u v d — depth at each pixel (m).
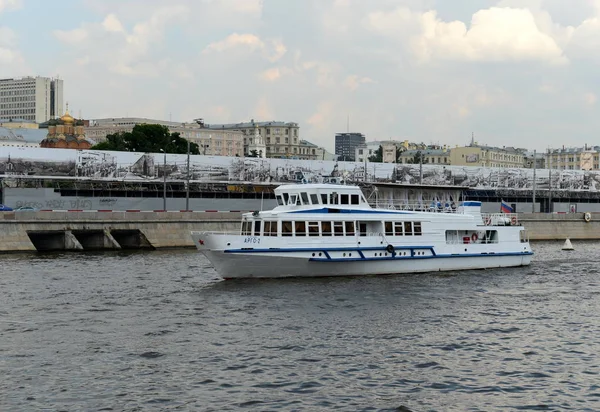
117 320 47.94
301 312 50.91
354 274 66.31
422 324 47.94
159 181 128.12
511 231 76.25
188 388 34.75
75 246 93.19
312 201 65.38
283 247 62.94
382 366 38.47
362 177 147.62
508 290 61.44
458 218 72.06
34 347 41.22
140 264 76.56
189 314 49.88
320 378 36.38
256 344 42.28
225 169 134.25
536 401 33.72
